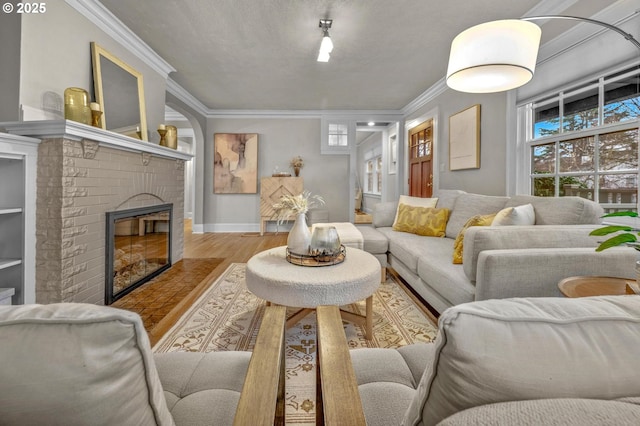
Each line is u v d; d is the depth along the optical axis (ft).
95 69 8.16
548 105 8.48
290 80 13.83
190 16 8.71
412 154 17.88
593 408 1.03
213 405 2.33
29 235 6.05
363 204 30.76
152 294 8.38
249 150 19.29
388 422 2.21
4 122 5.90
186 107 16.33
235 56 11.32
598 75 6.87
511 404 1.10
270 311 3.21
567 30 7.55
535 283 4.71
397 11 8.36
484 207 8.50
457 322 1.30
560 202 6.23
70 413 1.22
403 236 9.64
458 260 6.43
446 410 1.34
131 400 1.37
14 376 1.19
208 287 8.94
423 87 14.75
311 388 4.50
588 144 7.33
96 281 7.19
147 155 9.35
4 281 6.02
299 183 18.56
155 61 11.18
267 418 1.64
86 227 6.83
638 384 1.17
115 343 1.30
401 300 7.97
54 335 1.25
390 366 2.91
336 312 3.20
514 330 1.26
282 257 6.70
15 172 5.97
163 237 10.73
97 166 7.15
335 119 19.24
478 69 5.57
